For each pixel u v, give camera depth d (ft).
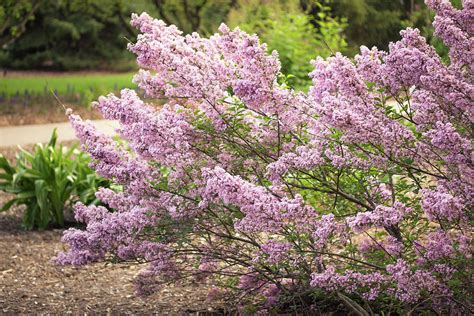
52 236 25.94
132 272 20.79
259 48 13.48
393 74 13.21
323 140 13.75
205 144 14.67
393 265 12.59
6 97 76.95
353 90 13.41
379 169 13.53
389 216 12.12
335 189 14.39
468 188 12.64
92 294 18.86
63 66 131.95
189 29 66.69
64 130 57.47
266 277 14.76
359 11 66.80
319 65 14.90
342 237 12.90
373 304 15.42
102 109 14.89
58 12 121.08
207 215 15.02
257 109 14.23
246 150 14.60
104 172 15.10
